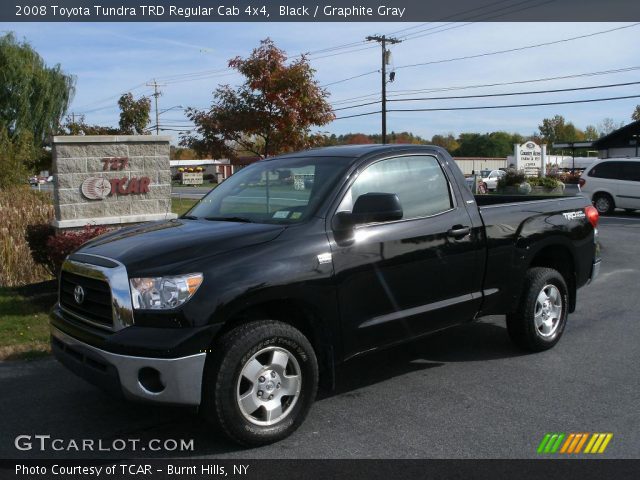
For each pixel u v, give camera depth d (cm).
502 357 583
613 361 568
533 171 2622
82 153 935
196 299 374
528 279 576
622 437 412
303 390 416
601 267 1070
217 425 386
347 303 438
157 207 1007
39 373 549
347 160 480
